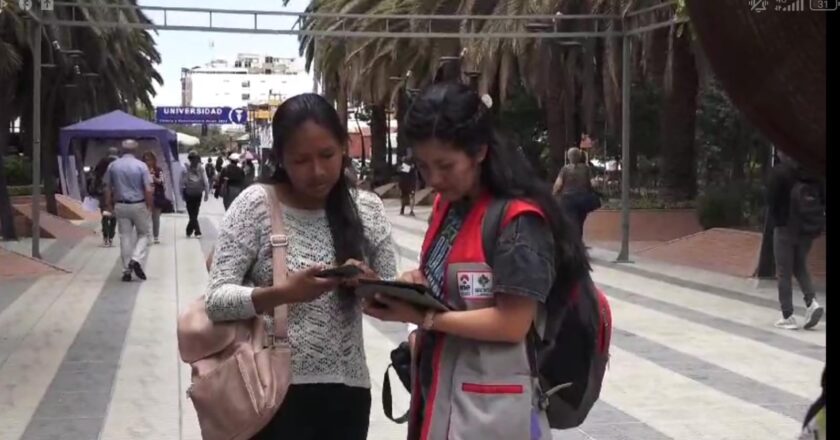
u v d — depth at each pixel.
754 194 19.33
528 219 2.44
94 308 10.53
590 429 5.89
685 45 19.84
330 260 2.95
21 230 19.47
